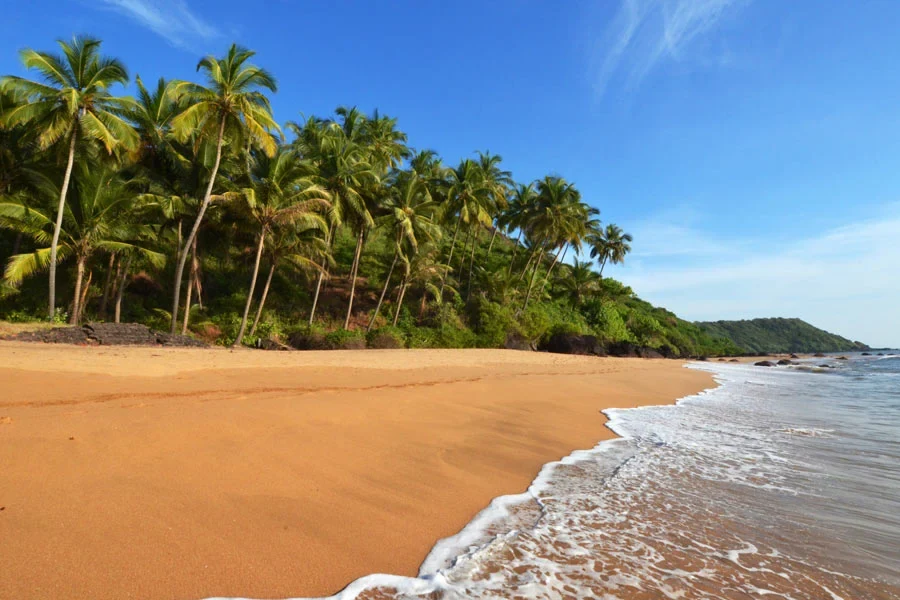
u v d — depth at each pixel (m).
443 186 37.47
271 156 19.42
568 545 3.50
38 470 3.83
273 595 2.63
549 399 10.68
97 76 17.03
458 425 7.29
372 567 3.01
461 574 2.98
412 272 29.55
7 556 2.69
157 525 3.22
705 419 9.70
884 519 4.22
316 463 4.80
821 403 13.20
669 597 2.82
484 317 30.42
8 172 19.08
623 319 52.56
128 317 23.06
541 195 37.53
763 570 3.23
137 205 19.23
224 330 23.23
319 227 23.06
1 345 11.55
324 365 12.72
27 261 17.05
